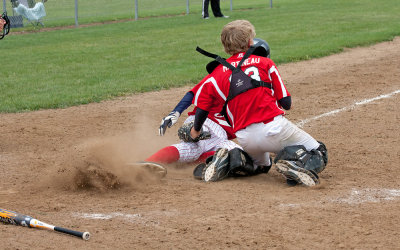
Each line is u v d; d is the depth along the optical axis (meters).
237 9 79.75
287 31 51.59
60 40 52.72
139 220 11.75
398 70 32.53
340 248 10.11
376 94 26.47
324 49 40.03
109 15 75.81
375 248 10.08
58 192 14.00
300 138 14.15
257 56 13.95
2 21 22.78
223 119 16.09
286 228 11.09
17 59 41.62
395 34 47.78
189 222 11.55
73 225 11.48
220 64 14.18
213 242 10.48
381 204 12.47
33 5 68.31
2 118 23.70
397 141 18.48
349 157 16.73
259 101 13.70
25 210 12.55
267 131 13.68
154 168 14.55
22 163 17.19
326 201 12.72
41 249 10.16
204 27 58.06
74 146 19.02
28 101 26.47
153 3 84.56
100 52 43.97
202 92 14.08
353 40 43.94
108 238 10.74
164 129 14.25
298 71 33.34
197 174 15.08
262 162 15.08
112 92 28.41
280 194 13.38
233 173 15.33
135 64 37.56
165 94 28.08
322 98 26.02
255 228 11.12
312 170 13.83
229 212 12.12
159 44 47.03
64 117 23.72
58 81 32.06
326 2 84.25
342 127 20.78
